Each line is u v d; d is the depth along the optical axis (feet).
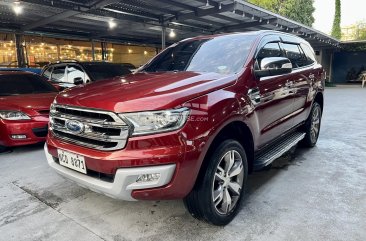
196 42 11.59
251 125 8.59
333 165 12.54
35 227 7.97
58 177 11.40
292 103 11.70
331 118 23.91
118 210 8.84
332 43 65.51
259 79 9.21
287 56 12.09
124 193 6.62
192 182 6.85
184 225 7.98
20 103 14.39
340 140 16.71
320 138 17.20
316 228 7.72
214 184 7.66
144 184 6.54
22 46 39.37
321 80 14.99
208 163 7.26
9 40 38.86
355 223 7.93
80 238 7.45
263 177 11.27
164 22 34.14
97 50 48.49
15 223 8.18
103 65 23.63
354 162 12.92
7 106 14.10
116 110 6.59
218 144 7.59
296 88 11.89
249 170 9.31
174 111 6.55
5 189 10.35
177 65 10.50
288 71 9.84
